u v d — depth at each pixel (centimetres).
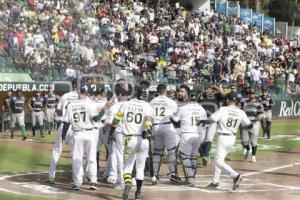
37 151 3594
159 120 2642
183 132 2608
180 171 3022
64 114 2483
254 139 3462
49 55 5269
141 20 7188
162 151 2675
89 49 5594
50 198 2239
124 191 2208
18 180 2630
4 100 4659
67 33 5672
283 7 10588
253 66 7244
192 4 9000
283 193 2483
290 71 7769
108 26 6444
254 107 3419
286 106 7262
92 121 2423
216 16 8469
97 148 2583
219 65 6662
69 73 5100
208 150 3212
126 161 2256
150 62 6175
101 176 2783
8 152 3488
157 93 2742
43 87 4781
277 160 3575
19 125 4341
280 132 5619
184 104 2705
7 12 5434
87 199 2253
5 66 4866
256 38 8500
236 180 2489
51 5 5869
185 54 6825
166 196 2347
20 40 5172
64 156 3431
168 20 7581
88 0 6384
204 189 2534
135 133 2227
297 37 9694
